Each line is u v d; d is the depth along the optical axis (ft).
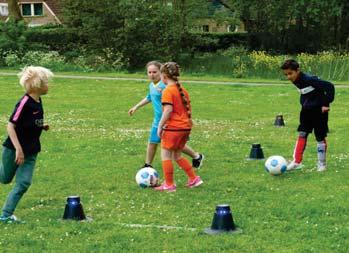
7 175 23.67
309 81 31.96
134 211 25.40
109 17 125.59
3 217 23.66
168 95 28.30
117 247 20.89
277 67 109.50
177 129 28.43
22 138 22.99
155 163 35.53
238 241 21.33
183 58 133.80
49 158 36.83
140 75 105.09
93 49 127.34
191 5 134.62
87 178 31.63
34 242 21.35
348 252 20.26
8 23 129.59
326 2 140.05
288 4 145.89
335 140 42.96
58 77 98.89
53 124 51.39
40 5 219.82
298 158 33.04
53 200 27.37
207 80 96.99
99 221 23.91
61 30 133.90
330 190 28.55
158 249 20.70
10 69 117.39
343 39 151.53
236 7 151.53
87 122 52.85
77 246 21.02
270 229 22.76
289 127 50.14
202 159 32.91
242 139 43.86
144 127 50.19
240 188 29.30
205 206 26.14
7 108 62.18
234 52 143.95
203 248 20.71
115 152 38.83
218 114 58.80
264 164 34.47
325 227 22.91
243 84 89.66
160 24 127.65
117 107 63.72
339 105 65.82
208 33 156.56
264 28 155.43
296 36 155.22
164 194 28.19
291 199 26.96
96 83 90.12
